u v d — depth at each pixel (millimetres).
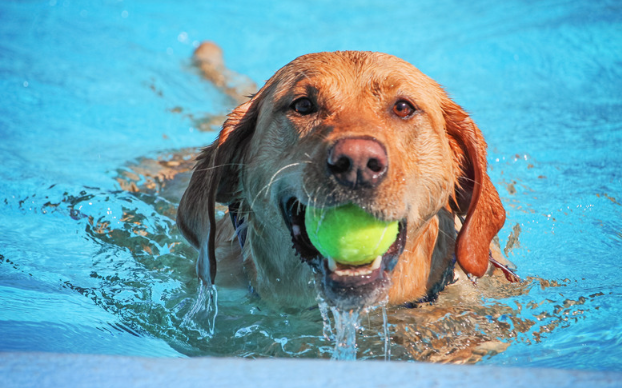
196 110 7090
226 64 8594
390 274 3084
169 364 2043
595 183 4945
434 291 3584
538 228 4352
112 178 5301
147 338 3066
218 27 9727
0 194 4828
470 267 3459
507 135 5961
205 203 3541
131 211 4719
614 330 2967
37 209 4680
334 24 9734
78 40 8859
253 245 3551
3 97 6820
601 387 1842
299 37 9297
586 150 5523
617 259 3932
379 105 3158
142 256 4141
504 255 4055
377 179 2668
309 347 3074
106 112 6762
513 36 8445
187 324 3305
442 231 3707
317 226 2789
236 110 3590
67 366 2010
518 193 4863
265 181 3273
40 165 5426
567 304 3365
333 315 3291
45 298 3311
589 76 7207
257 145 3367
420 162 3193
